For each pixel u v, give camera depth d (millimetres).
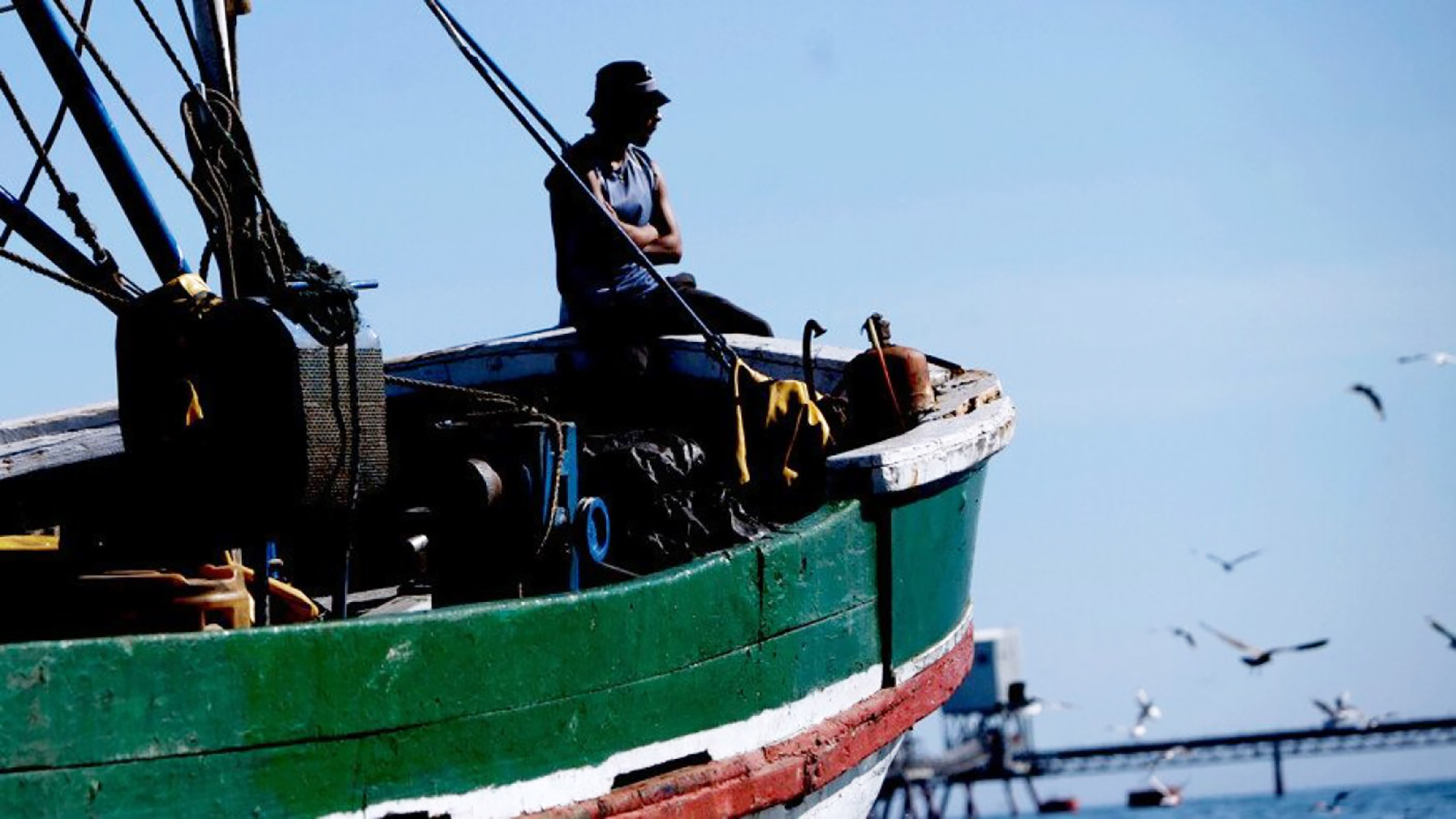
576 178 16344
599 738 11648
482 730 10883
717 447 18031
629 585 11961
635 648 11945
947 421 16344
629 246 16391
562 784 11383
